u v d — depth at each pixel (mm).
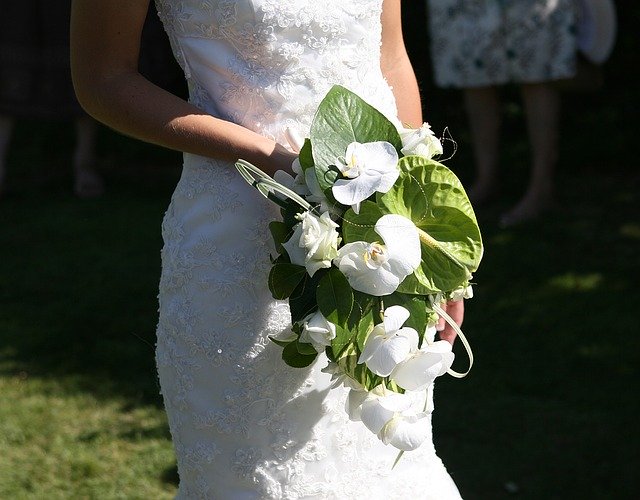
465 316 5469
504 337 5184
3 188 8352
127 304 5863
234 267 2254
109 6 2154
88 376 4914
